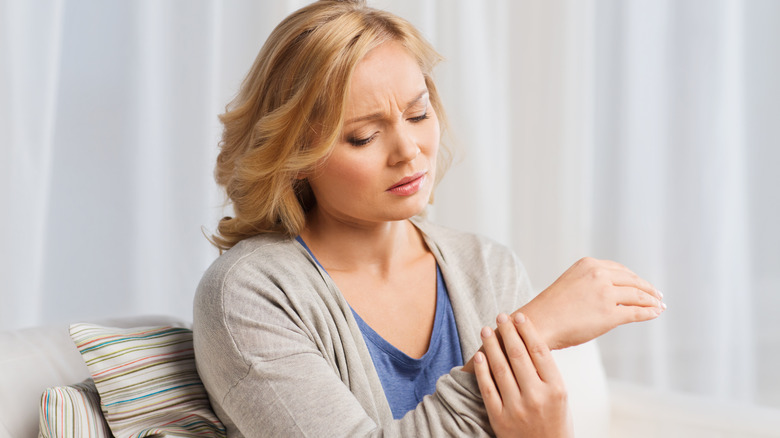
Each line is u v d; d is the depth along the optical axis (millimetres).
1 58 1886
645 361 2805
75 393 1164
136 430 1156
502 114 2621
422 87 1091
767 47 2656
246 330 1048
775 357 2771
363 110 1054
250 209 1188
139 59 2105
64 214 2098
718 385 2766
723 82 2629
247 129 1189
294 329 1080
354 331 1150
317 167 1101
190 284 2229
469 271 1319
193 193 2197
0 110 1900
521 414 924
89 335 1164
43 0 1937
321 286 1155
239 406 1040
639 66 2672
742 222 2719
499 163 2629
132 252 2158
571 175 2660
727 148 2660
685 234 2729
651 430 1580
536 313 997
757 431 1483
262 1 2230
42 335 1302
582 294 1007
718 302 2732
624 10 2664
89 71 2078
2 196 1925
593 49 2674
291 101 1078
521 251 2742
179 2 2150
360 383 1119
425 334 1226
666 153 2703
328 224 1211
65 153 2082
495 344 946
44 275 2086
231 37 2240
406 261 1269
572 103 2629
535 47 2639
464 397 962
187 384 1213
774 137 2684
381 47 1073
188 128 2180
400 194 1090
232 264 1121
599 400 1536
